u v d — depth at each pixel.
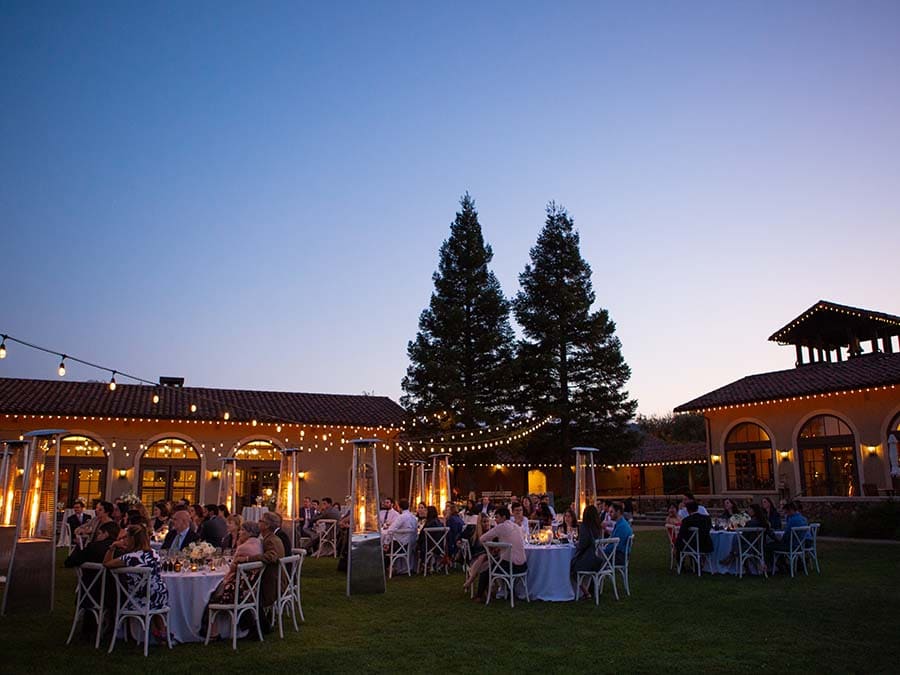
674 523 15.17
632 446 34.94
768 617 9.56
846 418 23.59
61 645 8.28
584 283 36.34
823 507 22.88
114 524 9.11
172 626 8.38
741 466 26.86
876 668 7.15
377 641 8.39
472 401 30.14
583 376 34.81
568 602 10.79
